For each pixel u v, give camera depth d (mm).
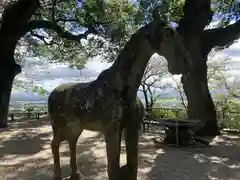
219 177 4812
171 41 2830
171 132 7918
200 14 9266
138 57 3111
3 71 11148
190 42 9344
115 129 3131
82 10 12289
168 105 14578
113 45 13445
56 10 13453
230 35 9555
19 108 16875
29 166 5375
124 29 10305
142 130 10227
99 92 3248
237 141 8367
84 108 3348
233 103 11383
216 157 6340
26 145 7473
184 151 6910
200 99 9469
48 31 15570
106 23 11562
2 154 6414
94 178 4582
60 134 3873
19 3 11047
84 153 6504
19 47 17516
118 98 3123
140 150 6973
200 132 9344
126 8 10555
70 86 3783
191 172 5086
